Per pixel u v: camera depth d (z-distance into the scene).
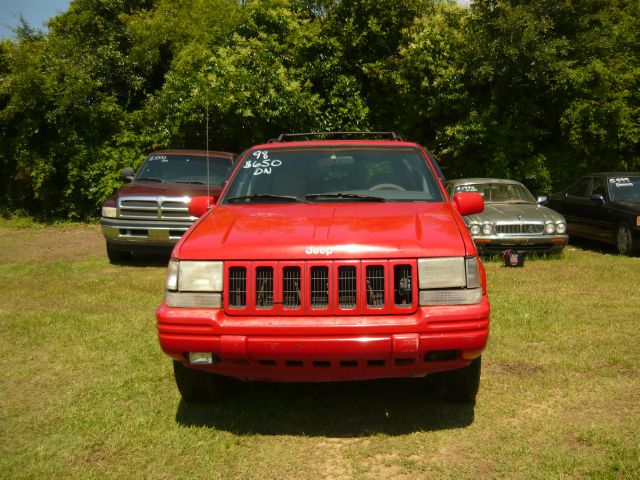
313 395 4.45
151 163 11.23
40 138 15.93
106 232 10.05
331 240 3.64
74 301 7.37
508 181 11.78
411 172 4.95
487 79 14.36
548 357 5.05
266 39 15.25
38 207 16.81
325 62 15.45
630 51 15.71
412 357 3.51
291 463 3.40
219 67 14.44
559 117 15.06
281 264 3.59
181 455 3.51
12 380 4.75
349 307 3.56
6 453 3.54
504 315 6.34
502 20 14.05
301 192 4.79
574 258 10.49
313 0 16.81
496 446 3.50
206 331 3.57
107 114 16.03
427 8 16.64
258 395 4.46
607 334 5.66
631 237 10.66
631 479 3.08
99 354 5.35
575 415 3.93
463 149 14.98
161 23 17.97
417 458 3.42
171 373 4.87
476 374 3.97
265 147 5.34
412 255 3.58
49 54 16.03
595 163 15.19
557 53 14.38
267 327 3.50
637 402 4.12
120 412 4.11
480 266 3.78
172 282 3.74
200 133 14.96
